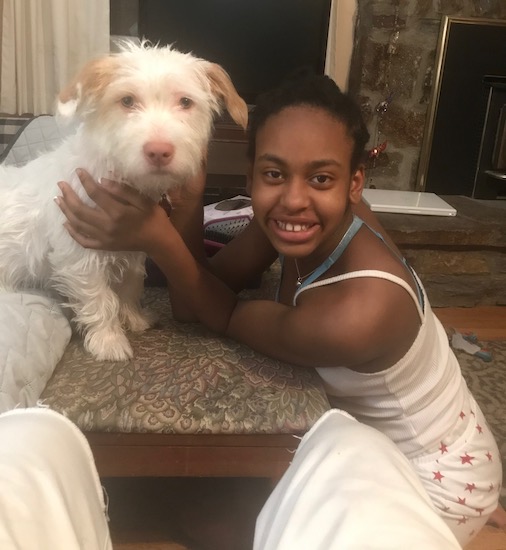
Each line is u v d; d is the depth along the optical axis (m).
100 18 2.35
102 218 0.89
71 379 0.91
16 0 2.26
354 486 0.51
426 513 0.49
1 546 0.42
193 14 2.29
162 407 0.86
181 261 0.95
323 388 0.94
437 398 0.95
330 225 0.86
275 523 0.54
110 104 0.89
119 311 1.07
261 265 1.19
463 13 2.52
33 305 1.01
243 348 1.01
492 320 2.32
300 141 0.81
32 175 1.10
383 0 2.46
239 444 0.86
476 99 2.61
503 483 1.36
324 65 2.46
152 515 1.19
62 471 0.55
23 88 2.39
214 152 2.41
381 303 0.83
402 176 2.74
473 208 2.54
